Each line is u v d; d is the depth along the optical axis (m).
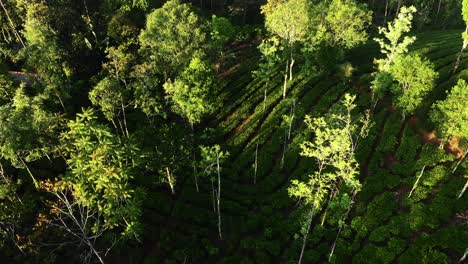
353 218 47.31
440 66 72.62
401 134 59.34
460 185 49.19
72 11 82.38
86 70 81.19
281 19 64.06
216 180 54.91
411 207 47.34
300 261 42.88
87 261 45.44
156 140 51.44
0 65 65.12
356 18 68.25
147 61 68.62
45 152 49.22
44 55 65.44
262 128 62.72
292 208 50.81
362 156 55.62
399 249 43.16
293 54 69.69
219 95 70.38
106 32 87.06
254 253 45.88
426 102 62.81
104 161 36.44
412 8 57.19
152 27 66.19
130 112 69.75
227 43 89.12
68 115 67.56
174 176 53.47
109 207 36.25
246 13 103.12
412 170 52.47
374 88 61.41
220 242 47.78
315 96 67.62
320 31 66.25
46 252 45.66
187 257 45.59
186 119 66.00
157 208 52.00
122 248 47.09
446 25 98.56
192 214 50.59
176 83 56.62
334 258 43.19
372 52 80.44
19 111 46.28
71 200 47.84
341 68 70.12
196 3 107.00
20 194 54.50
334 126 56.47
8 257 46.53
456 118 50.22
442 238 43.09
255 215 49.94
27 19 77.62
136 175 55.97
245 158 58.06
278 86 71.56
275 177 54.56
